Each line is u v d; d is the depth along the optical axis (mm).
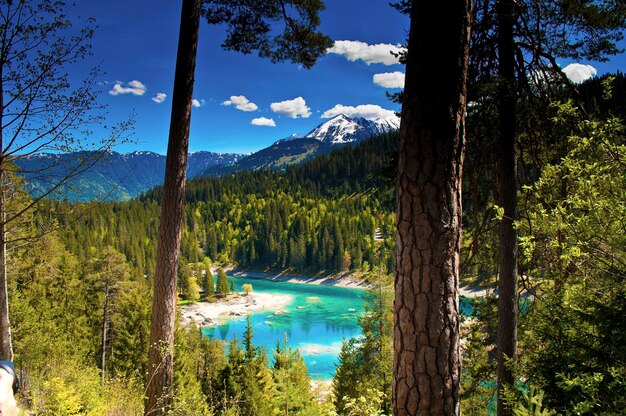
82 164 5754
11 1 5207
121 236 93562
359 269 89438
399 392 2551
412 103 2424
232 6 6723
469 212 6273
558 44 5898
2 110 5414
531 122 5707
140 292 22047
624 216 3115
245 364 19453
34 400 4770
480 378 7773
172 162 5305
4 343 6316
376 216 108188
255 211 131375
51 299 22656
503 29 5406
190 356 24484
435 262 2389
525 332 5570
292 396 15797
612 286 3746
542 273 5715
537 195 4648
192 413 5941
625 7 5133
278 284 90312
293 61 7570
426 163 2375
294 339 50250
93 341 23500
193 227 125500
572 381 3088
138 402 7129
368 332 14781
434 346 2404
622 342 3600
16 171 5695
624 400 3037
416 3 2428
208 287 73125
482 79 5195
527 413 2822
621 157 3557
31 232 7242
